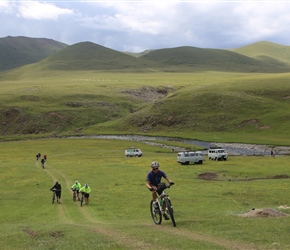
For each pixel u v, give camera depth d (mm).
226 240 12828
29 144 138000
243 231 14023
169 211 15773
